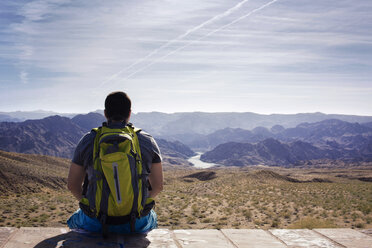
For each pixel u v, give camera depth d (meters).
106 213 3.39
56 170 112.38
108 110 3.66
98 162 3.40
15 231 3.94
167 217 29.28
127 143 3.45
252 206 37.53
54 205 35.22
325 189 56.78
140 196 3.43
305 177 116.50
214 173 124.50
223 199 44.62
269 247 3.91
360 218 27.42
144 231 4.09
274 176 96.50
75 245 3.47
